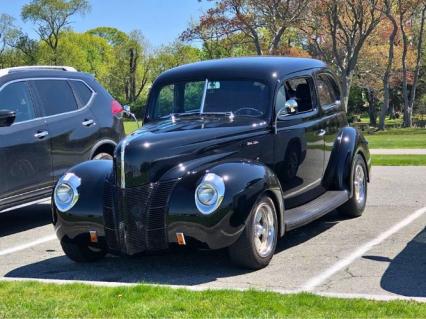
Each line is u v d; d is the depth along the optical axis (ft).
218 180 18.03
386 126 191.72
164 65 321.73
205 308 15.23
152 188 18.47
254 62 23.34
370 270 18.88
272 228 19.65
